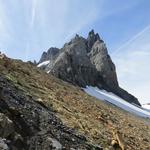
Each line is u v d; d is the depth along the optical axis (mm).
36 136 16766
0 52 38188
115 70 125938
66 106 29250
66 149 17766
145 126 49594
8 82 23969
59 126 20156
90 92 101375
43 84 36875
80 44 113125
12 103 18000
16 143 14953
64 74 98062
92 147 20422
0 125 14531
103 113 38781
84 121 26359
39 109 20812
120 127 34906
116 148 23766
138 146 29391
